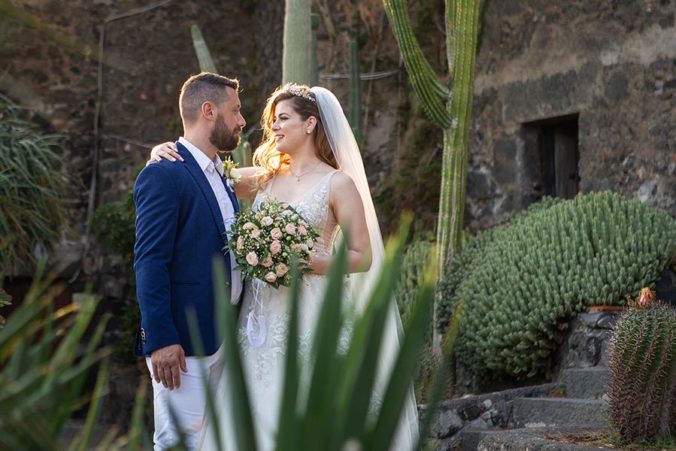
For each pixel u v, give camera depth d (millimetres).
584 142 7281
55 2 9789
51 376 1419
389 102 9086
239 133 3750
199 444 3422
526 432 4723
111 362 9242
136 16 10047
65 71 9820
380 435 1290
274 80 9805
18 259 7879
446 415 5531
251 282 3672
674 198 6559
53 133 9750
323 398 1246
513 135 7965
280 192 3801
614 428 4477
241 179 3893
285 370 1260
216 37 10266
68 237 9586
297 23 5910
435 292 6480
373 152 9047
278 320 3578
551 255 6012
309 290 3555
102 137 9898
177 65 10141
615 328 4512
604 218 6129
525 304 5996
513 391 5625
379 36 9133
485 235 7004
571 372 5562
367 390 1265
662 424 4422
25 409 1309
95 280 9602
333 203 3699
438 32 9016
